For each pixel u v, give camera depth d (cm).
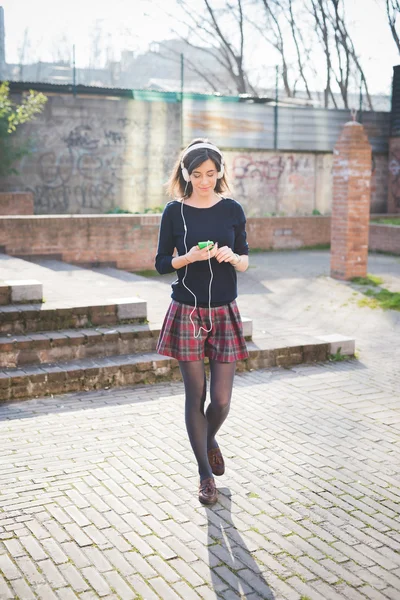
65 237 1350
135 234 1411
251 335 715
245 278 1339
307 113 2189
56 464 426
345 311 1039
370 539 338
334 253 1316
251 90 3002
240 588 292
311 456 448
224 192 392
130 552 320
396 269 1479
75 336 638
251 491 392
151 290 1015
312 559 318
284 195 2206
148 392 602
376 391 607
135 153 2009
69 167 1950
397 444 474
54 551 320
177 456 441
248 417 528
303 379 644
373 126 2302
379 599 286
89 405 561
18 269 1074
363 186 1271
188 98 2025
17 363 615
